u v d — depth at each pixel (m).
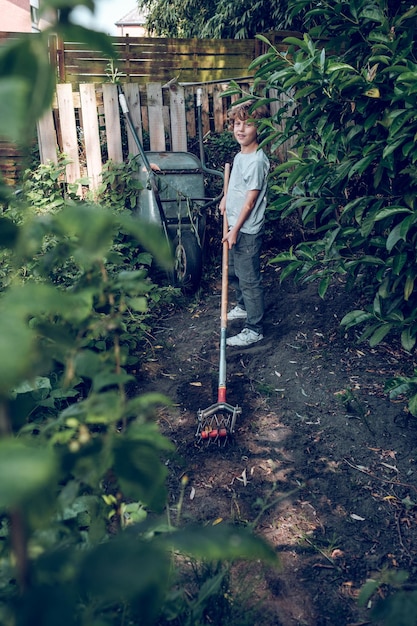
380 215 3.33
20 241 0.87
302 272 3.88
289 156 6.47
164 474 1.04
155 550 0.75
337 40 3.58
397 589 2.28
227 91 3.97
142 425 1.12
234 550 0.79
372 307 3.67
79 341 1.10
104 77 7.40
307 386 3.72
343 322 3.65
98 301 1.26
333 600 2.25
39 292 0.75
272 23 10.62
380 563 2.43
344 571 2.39
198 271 5.09
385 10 3.46
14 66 0.71
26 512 0.92
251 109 3.77
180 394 3.75
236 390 3.76
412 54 3.38
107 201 5.69
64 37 0.73
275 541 2.54
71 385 3.11
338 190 3.81
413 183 3.39
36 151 6.41
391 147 3.15
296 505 2.77
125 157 6.42
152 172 5.08
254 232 4.10
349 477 2.95
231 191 4.22
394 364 3.89
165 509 2.71
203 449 3.19
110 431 1.02
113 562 0.73
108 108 5.96
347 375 3.79
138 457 0.99
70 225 0.73
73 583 0.73
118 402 1.02
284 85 3.46
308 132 3.86
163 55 7.68
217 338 4.45
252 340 4.27
